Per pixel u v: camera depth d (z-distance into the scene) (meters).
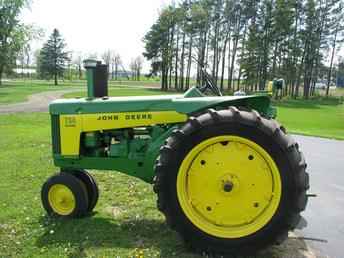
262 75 43.94
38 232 3.85
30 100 29.48
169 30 51.97
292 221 3.23
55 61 72.69
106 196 5.14
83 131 4.09
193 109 3.72
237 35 46.00
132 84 67.50
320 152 9.34
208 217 3.42
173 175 3.36
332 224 4.43
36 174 6.31
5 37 36.97
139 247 3.52
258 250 3.32
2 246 3.53
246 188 3.35
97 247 3.51
